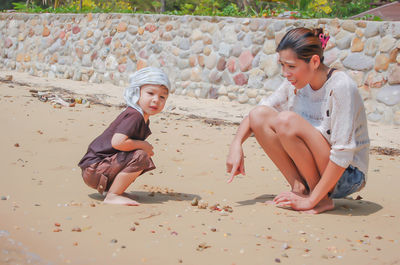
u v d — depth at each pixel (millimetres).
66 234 2664
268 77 8828
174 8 26766
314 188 3416
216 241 2701
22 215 2928
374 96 7855
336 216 3314
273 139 3445
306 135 3275
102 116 6820
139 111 3312
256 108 3480
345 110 3168
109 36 10914
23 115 6312
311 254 2588
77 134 5598
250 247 2639
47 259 2336
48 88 9281
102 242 2584
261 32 8914
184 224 2957
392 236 2943
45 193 3455
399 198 3867
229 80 9289
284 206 3473
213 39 9492
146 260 2389
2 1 28891
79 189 3635
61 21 11750
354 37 8039
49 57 11914
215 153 5234
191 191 3846
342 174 3338
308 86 3398
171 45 10039
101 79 11008
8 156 4457
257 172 4574
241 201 3604
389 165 5117
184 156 5039
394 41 7633
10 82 9688
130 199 3354
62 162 4414
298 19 8820
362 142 3369
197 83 9711
